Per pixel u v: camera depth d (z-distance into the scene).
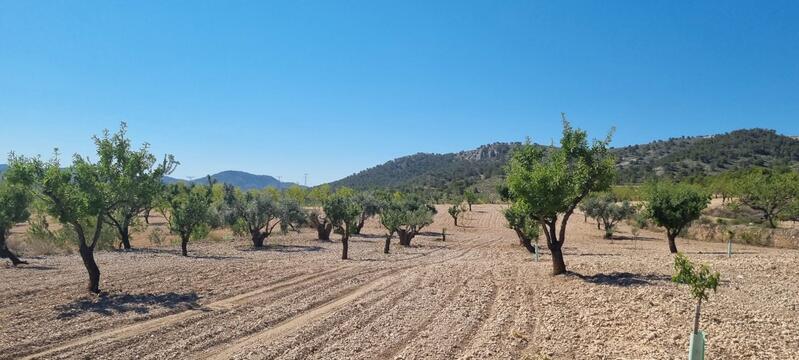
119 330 13.75
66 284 20.81
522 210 21.11
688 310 13.22
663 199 33.41
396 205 65.81
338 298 18.38
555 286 18.86
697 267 20.73
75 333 13.32
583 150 20.86
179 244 45.38
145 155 20.97
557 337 12.05
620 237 53.66
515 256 35.03
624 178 153.00
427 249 42.91
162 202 37.84
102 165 19.75
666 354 10.02
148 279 22.47
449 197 133.25
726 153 169.25
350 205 34.72
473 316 14.70
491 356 10.79
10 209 30.98
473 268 25.64
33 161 18.84
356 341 12.38
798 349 9.75
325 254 37.38
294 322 14.64
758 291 15.45
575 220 78.12
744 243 44.75
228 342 12.62
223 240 49.91
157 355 11.55
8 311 15.91
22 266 26.64
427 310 15.73
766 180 61.91
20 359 11.28
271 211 46.59
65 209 18.55
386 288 20.19
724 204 72.69
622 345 10.94
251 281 22.05
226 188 76.50
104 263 28.45
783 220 59.75
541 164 21.53
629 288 16.81
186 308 16.50
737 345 10.15
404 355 11.08
